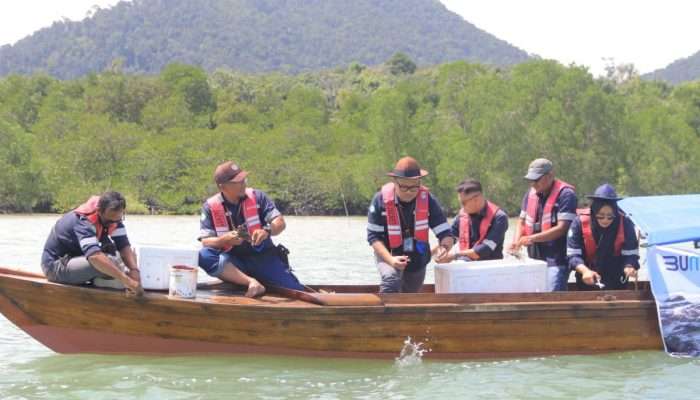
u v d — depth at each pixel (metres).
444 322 7.79
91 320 7.68
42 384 7.03
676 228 8.16
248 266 8.22
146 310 7.58
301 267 18.86
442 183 52.19
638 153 53.84
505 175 50.38
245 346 7.74
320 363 7.76
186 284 7.62
